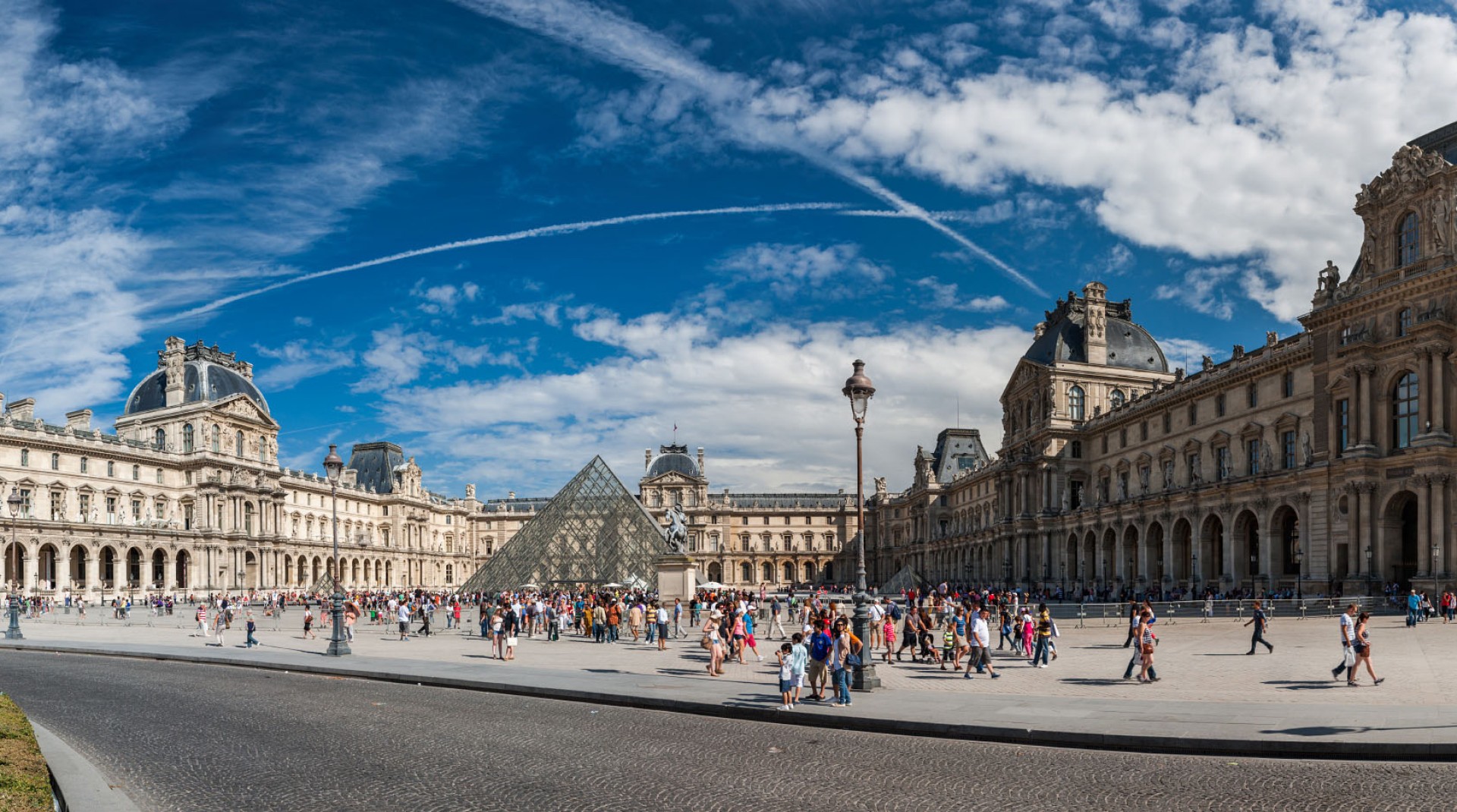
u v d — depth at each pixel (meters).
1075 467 135.12
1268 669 38.91
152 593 146.00
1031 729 26.09
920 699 32.38
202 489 160.62
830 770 22.72
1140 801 19.66
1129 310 147.00
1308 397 87.81
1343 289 82.19
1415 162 75.31
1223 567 97.38
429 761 23.75
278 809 19.50
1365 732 24.69
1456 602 65.88
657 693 34.66
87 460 145.75
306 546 186.75
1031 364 141.88
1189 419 108.62
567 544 108.06
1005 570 142.12
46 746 24.75
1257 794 20.12
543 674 41.66
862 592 35.62
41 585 133.25
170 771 22.86
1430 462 71.44
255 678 43.34
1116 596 115.31
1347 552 79.81
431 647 59.44
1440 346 71.62
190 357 175.88
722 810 19.16
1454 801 19.42
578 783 21.38
